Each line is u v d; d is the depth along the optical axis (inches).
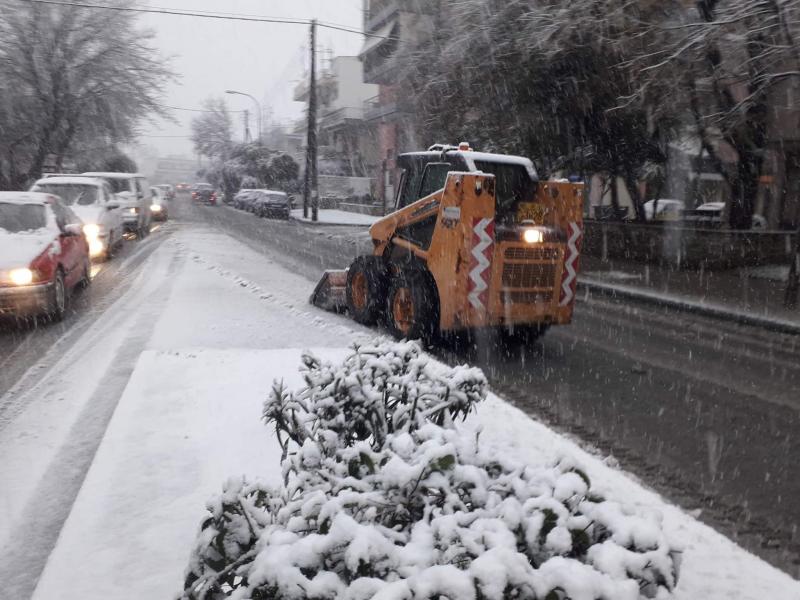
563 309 339.6
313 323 347.6
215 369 246.2
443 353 333.1
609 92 719.7
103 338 321.4
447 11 897.5
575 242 338.6
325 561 76.2
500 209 339.6
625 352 354.3
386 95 1854.1
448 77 854.5
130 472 158.4
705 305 494.6
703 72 589.0
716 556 133.3
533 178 336.8
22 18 1107.9
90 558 123.5
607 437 218.7
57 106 1178.0
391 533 81.4
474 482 88.6
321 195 2124.8
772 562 144.9
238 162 2593.5
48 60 1141.7
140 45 1253.1
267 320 347.6
